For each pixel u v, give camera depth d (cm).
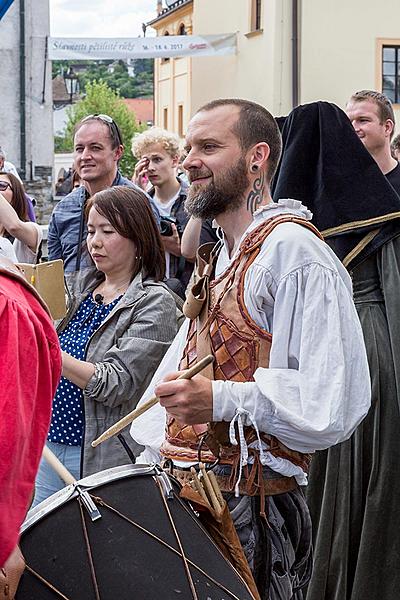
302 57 2258
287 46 2270
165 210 637
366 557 403
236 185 297
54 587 249
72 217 532
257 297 285
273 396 273
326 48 2261
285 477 292
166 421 312
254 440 284
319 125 415
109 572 251
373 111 514
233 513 285
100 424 383
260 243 288
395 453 404
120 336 390
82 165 533
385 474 404
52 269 369
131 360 381
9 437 193
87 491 260
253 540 285
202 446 293
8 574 224
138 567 253
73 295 409
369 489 404
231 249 305
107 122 538
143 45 2327
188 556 260
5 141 2405
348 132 416
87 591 249
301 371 277
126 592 249
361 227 411
